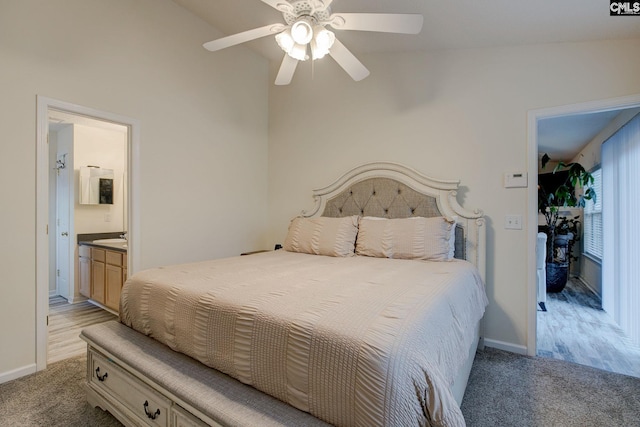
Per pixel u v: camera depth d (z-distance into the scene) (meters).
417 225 2.54
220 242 3.42
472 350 2.10
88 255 3.79
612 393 1.91
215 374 1.34
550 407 1.77
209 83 3.30
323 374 1.02
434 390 0.94
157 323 1.61
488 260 2.60
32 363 2.14
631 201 2.92
